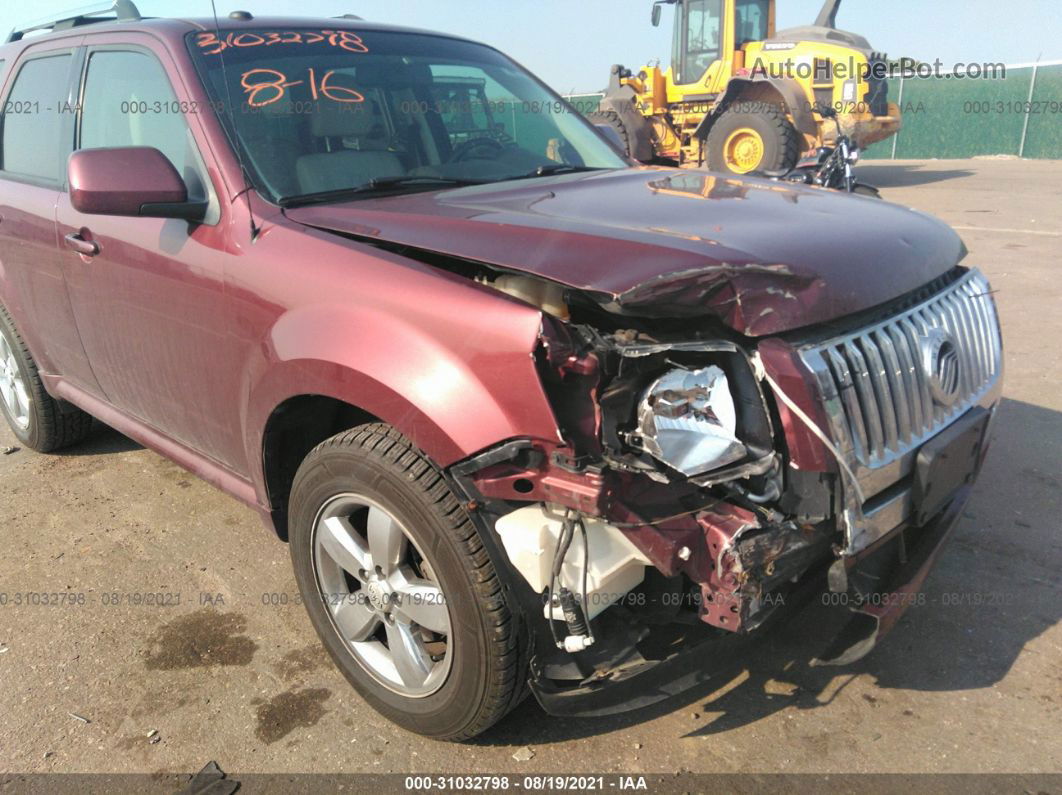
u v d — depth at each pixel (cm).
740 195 270
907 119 2394
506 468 193
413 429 204
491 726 228
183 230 276
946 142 2355
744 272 190
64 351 375
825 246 219
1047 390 486
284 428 256
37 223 356
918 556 238
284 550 348
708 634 215
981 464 267
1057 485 374
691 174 316
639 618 216
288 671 275
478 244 210
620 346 184
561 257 195
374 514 227
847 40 1324
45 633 297
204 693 266
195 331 276
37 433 436
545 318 187
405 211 246
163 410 320
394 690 241
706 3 1384
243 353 256
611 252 195
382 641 254
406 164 304
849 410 203
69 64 357
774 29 1462
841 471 198
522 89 375
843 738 238
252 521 373
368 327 215
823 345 202
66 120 353
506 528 196
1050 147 2181
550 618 196
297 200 268
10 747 245
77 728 252
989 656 269
